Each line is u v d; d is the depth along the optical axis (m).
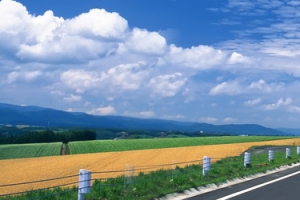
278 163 29.12
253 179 19.89
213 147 66.38
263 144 72.25
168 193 14.07
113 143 91.38
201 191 15.33
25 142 107.12
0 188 26.08
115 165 41.78
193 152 56.53
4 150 76.31
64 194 13.12
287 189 16.27
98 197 12.58
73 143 92.88
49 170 39.31
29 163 48.25
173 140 99.81
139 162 44.25
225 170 21.25
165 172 20.12
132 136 150.12
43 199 12.38
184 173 19.25
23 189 25.38
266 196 14.32
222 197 13.84
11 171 39.59
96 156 55.34
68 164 44.88
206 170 19.48
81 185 11.58
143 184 14.89
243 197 13.94
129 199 12.73
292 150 49.91
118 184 14.80
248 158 25.25
